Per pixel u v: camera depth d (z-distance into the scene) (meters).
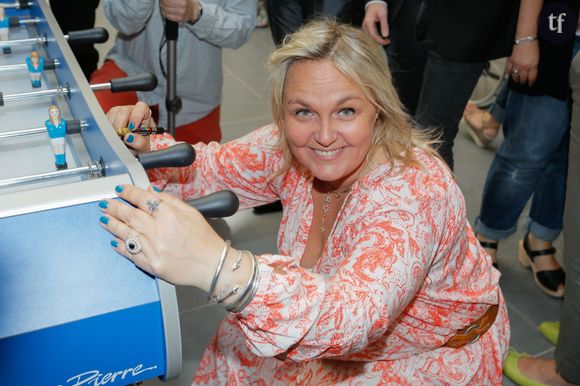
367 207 1.20
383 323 1.04
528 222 2.63
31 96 1.42
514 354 2.23
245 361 1.54
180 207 0.97
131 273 0.96
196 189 1.51
